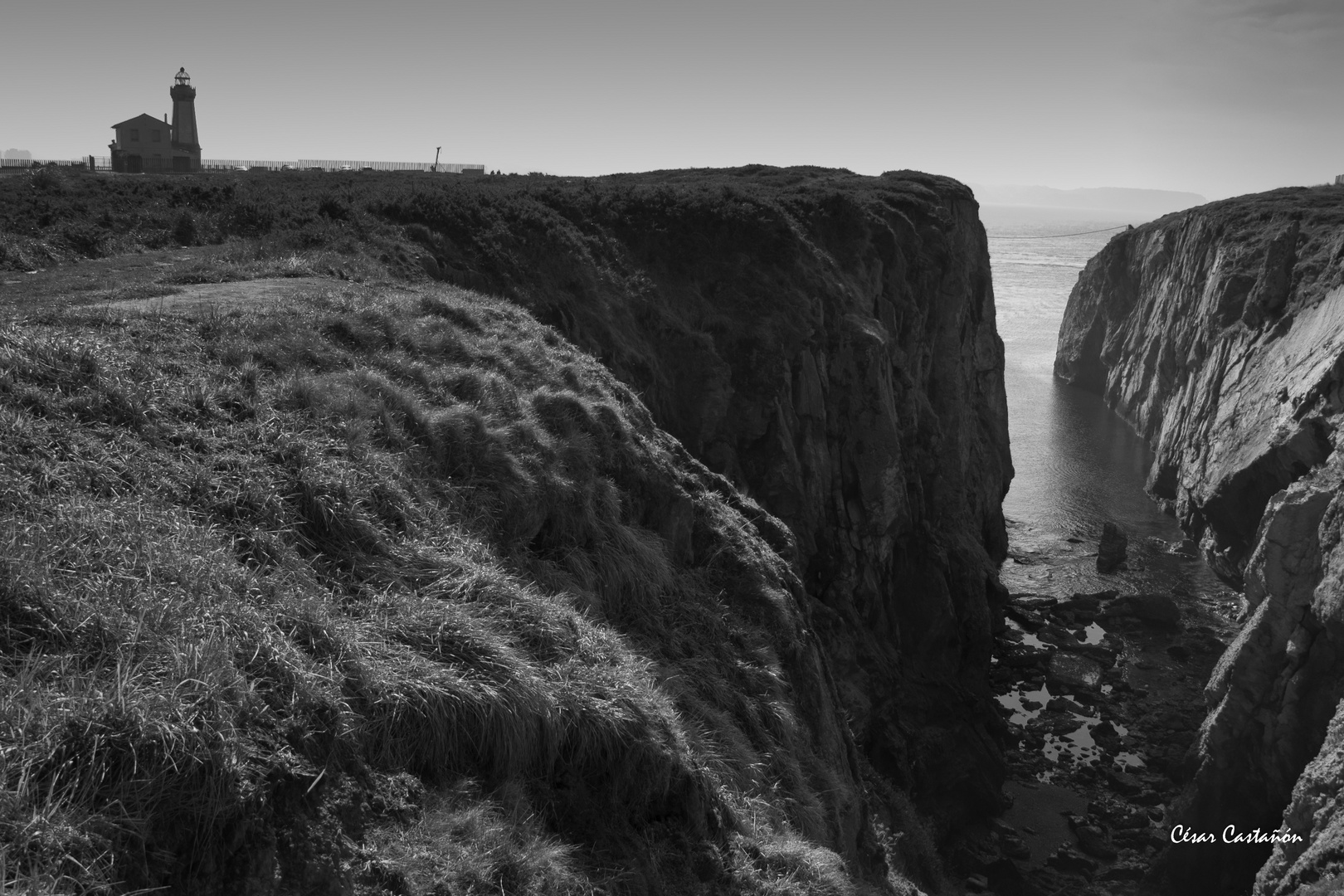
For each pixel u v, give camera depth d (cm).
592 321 3244
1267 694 3347
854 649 3222
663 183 5122
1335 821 2525
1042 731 3894
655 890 860
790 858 1060
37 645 620
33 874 480
